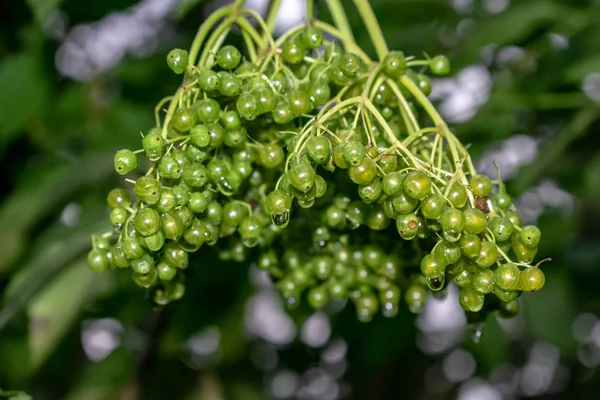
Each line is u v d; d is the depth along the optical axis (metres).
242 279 0.56
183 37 0.59
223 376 0.69
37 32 0.54
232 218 0.39
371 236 0.41
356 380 0.80
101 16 0.55
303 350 0.78
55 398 0.66
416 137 0.38
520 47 0.56
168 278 0.39
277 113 0.38
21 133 0.53
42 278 0.46
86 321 0.61
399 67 0.39
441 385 0.85
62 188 0.49
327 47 0.39
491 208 0.38
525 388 0.84
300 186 0.36
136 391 0.58
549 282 0.60
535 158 0.52
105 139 0.54
